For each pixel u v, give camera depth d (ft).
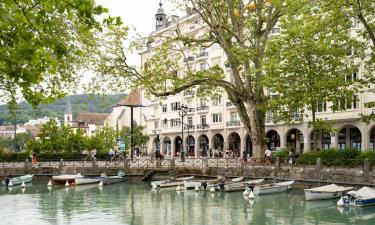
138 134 259.39
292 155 123.03
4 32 32.32
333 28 100.78
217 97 135.54
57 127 214.07
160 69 117.70
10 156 186.80
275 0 109.60
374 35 98.73
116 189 126.93
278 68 112.06
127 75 114.52
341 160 111.45
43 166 160.56
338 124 170.81
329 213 82.07
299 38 109.19
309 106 126.93
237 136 227.61
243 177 125.59
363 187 92.17
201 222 77.05
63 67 80.18
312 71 110.63
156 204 97.96
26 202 104.06
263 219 78.18
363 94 158.61
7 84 50.21
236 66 126.41
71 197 111.96
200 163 143.23
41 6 33.78
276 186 108.27
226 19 128.06
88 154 188.96
